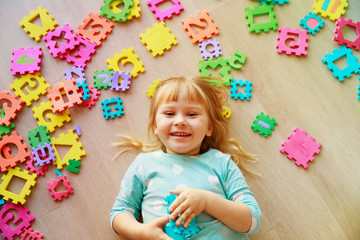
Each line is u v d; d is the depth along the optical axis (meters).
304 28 1.27
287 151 1.17
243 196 0.98
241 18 1.28
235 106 1.21
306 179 1.16
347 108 1.21
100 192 1.16
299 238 1.12
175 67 1.25
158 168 1.01
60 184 1.17
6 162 1.16
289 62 1.25
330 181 1.16
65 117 1.20
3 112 1.20
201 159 1.03
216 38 1.26
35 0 1.30
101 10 1.28
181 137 1.00
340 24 1.25
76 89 1.20
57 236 1.13
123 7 1.29
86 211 1.15
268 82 1.23
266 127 1.19
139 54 1.25
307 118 1.20
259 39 1.26
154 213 0.97
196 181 0.99
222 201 0.92
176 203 0.89
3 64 1.25
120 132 1.20
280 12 1.29
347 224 1.12
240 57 1.24
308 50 1.25
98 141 1.20
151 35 1.26
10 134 1.21
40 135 1.18
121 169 1.18
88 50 1.25
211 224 0.94
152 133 1.20
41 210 1.14
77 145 1.18
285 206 1.14
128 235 0.96
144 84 1.23
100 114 1.21
